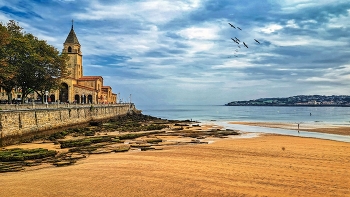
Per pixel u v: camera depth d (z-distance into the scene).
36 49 68.12
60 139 48.19
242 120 111.44
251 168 26.55
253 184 21.73
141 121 95.31
